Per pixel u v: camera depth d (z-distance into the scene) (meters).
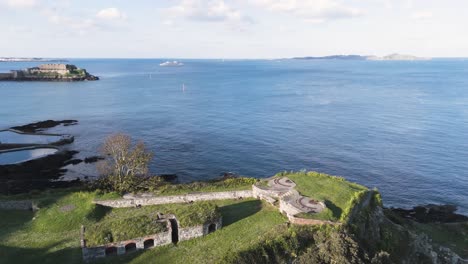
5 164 79.31
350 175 75.81
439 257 46.72
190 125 115.62
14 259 35.41
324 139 99.50
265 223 40.09
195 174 75.56
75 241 38.66
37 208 46.53
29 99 166.88
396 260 40.81
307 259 34.25
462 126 112.81
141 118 126.62
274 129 110.06
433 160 84.00
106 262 34.53
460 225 57.66
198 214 38.94
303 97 173.88
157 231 36.75
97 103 158.88
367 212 43.34
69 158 84.44
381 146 93.56
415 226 55.56
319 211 39.47
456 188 71.19
